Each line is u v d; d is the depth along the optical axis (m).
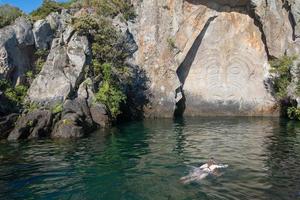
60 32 29.02
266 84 34.84
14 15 27.64
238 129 24.92
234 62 35.53
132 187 11.90
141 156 16.44
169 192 11.36
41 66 26.67
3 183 12.52
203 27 35.06
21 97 24.36
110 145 19.03
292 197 10.88
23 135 21.00
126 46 32.25
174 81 33.66
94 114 25.27
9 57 24.52
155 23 34.31
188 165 14.72
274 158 15.83
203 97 35.53
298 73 30.86
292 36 32.34
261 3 33.22
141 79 33.50
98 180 12.71
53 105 24.27
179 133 23.16
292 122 28.50
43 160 15.73
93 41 28.42
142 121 29.86
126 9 34.31
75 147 18.47
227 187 11.80
